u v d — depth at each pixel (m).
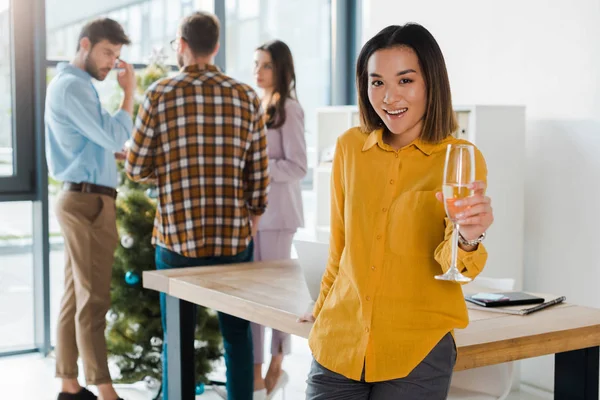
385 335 1.61
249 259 3.28
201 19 3.08
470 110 3.80
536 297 2.20
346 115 4.86
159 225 3.17
